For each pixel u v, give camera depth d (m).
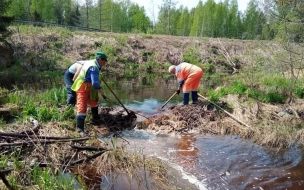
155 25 47.97
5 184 3.04
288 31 10.12
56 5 41.31
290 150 5.42
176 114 7.24
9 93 9.09
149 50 22.97
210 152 5.21
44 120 6.00
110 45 21.91
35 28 21.31
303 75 10.91
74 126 5.97
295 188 3.94
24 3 35.00
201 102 8.13
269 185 4.01
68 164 4.15
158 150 5.21
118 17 41.62
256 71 13.09
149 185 3.88
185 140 5.84
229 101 8.32
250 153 5.21
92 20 41.22
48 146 4.49
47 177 3.48
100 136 5.83
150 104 9.02
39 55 18.39
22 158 4.13
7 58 16.38
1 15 15.70
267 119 6.97
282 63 11.04
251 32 37.28
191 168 4.49
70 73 6.92
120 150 4.68
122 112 7.32
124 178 4.04
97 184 3.86
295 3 8.83
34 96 8.70
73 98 6.97
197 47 24.14
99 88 5.72
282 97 8.74
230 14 42.69
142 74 18.86
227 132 6.42
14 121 6.24
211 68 22.22
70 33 22.06
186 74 7.91
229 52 24.06
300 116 7.33
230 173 4.36
